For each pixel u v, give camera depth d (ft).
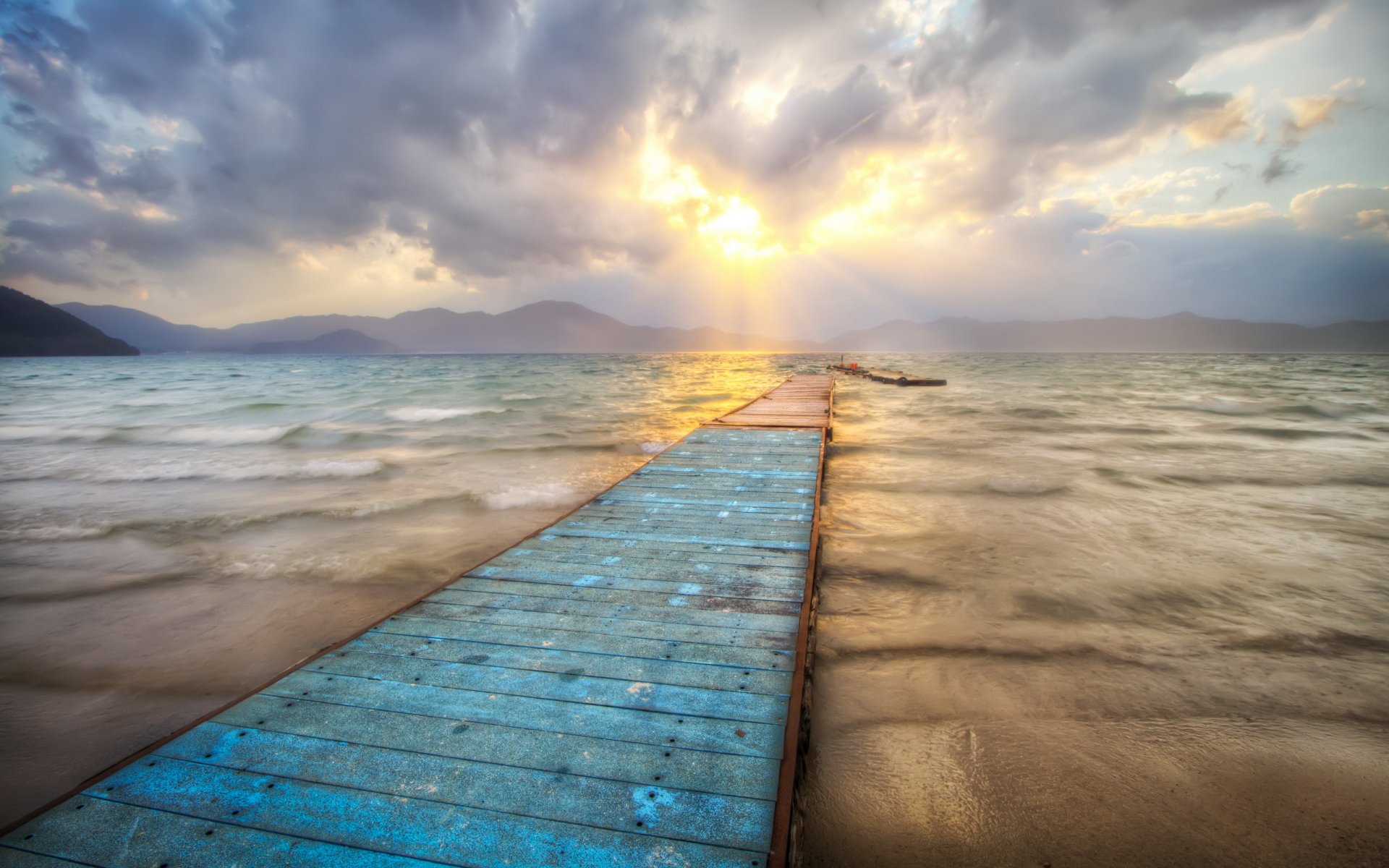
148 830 8.12
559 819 8.29
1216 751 11.93
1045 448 49.88
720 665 12.36
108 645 17.53
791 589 16.38
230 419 74.90
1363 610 18.44
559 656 12.75
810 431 44.57
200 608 19.95
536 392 118.93
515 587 16.57
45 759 12.68
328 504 32.78
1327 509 30.22
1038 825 10.13
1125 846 9.68
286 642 17.78
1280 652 15.90
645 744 9.82
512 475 40.32
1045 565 22.61
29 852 7.77
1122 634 17.03
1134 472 39.68
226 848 7.85
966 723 12.92
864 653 16.03
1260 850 9.56
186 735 10.09
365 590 21.45
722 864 7.51
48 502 33.78
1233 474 38.93
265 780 9.05
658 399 103.30
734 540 20.63
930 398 99.71
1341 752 11.84
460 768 9.29
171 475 40.93
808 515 23.58
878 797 10.82
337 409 84.84
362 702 11.04
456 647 13.17
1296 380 145.59
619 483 28.94
